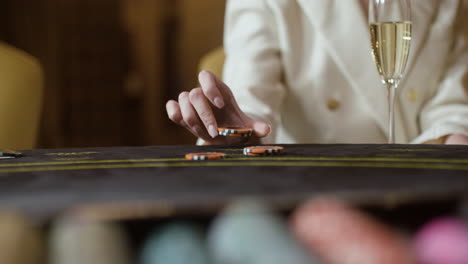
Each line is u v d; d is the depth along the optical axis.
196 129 1.05
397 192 0.61
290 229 0.43
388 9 0.95
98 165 0.81
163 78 6.78
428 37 1.51
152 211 0.48
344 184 0.65
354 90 1.56
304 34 1.58
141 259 0.44
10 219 0.48
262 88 1.42
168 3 6.70
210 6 6.65
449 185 0.64
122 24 6.57
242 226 0.45
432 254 0.42
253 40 1.51
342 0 1.53
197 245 0.45
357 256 0.40
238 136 1.06
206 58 1.75
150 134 6.80
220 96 1.01
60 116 6.19
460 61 1.52
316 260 0.41
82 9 6.27
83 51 6.32
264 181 0.67
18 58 1.49
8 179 0.72
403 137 1.51
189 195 0.61
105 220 0.47
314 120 1.57
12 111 1.45
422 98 1.52
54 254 0.44
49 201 0.61
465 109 1.43
